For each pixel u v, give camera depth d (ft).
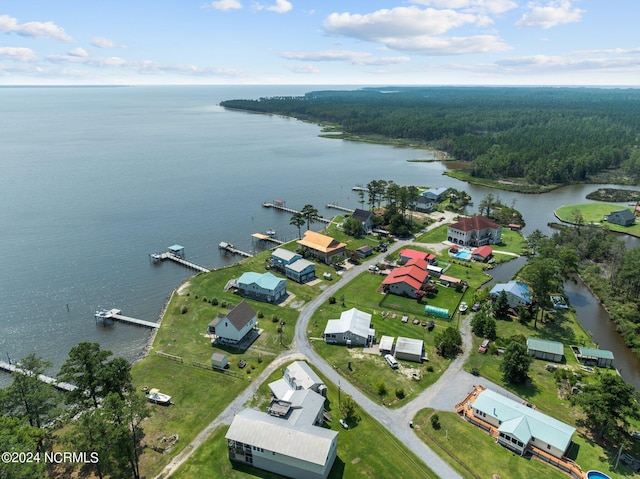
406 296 347.36
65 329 307.78
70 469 186.09
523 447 192.54
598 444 200.95
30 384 193.06
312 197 654.12
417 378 246.27
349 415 214.07
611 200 653.71
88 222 522.06
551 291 320.29
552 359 267.59
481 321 291.99
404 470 184.75
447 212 582.76
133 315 326.65
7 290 358.43
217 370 254.47
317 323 307.37
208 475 183.01
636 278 342.23
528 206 634.02
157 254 432.66
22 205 577.43
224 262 423.64
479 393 229.04
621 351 284.82
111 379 207.92
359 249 433.07
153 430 207.62
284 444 181.06
